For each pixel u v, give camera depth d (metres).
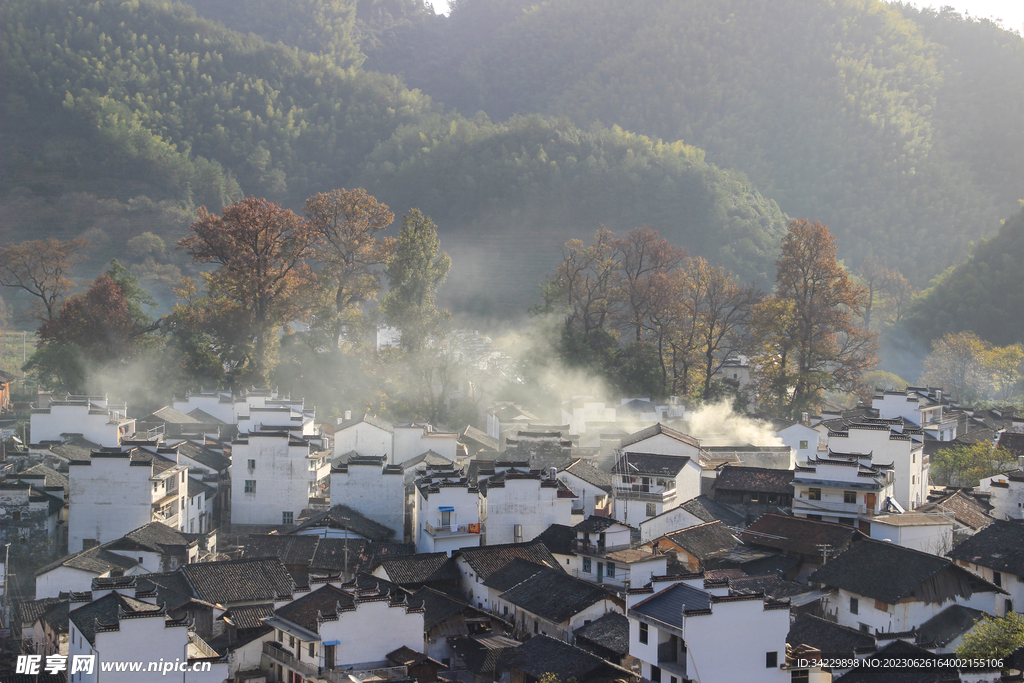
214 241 139.62
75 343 132.00
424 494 83.94
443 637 66.12
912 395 131.12
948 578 63.84
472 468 98.19
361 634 58.84
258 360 138.12
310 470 97.69
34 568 80.62
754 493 88.62
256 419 111.75
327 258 150.00
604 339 145.62
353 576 76.88
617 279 164.12
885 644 57.03
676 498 89.38
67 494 88.62
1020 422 130.25
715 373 154.38
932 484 109.00
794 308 145.75
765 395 142.75
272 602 66.62
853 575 65.19
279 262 146.75
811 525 74.50
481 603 72.81
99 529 85.12
